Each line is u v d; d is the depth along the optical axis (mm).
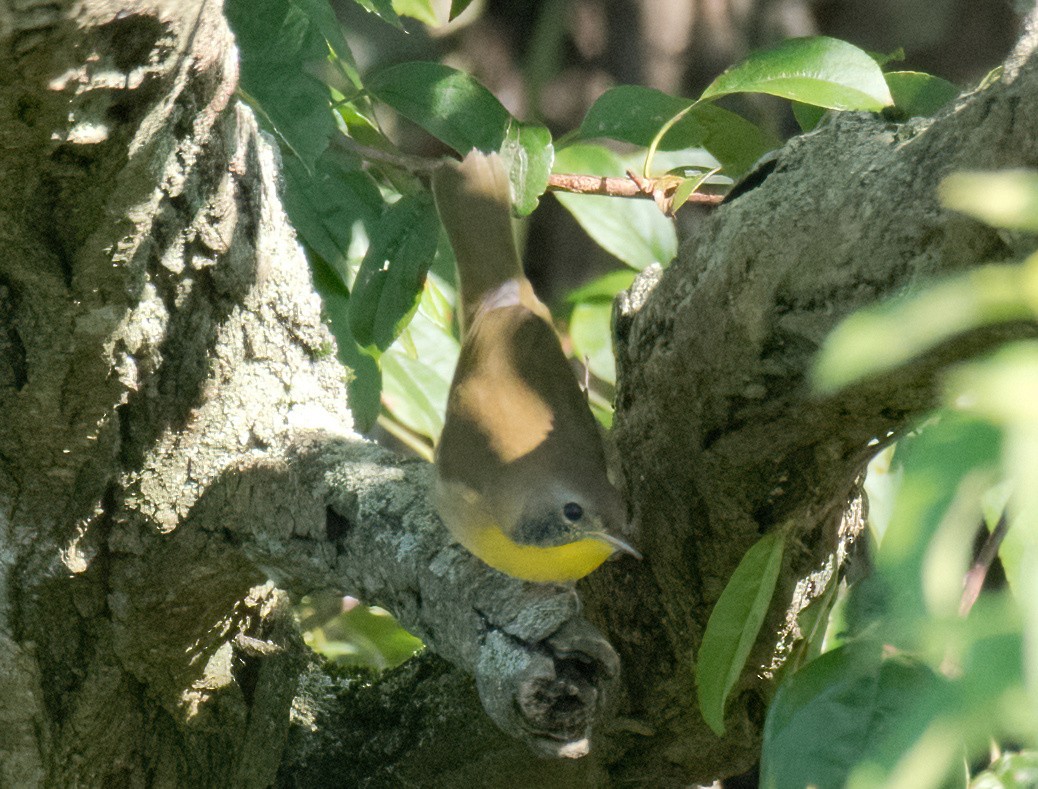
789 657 5711
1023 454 1603
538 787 6949
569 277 13016
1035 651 1683
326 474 5656
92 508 5793
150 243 5289
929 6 13727
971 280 1769
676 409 5359
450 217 6309
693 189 6117
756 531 5527
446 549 5258
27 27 3971
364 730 7324
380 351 6488
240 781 6750
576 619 4762
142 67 4398
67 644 6059
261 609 6512
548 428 5586
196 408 5770
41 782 6285
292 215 6680
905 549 1788
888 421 4746
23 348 5293
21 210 4781
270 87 5582
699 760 6750
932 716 1862
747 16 13336
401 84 6430
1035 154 3730
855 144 4598
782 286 4629
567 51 12820
